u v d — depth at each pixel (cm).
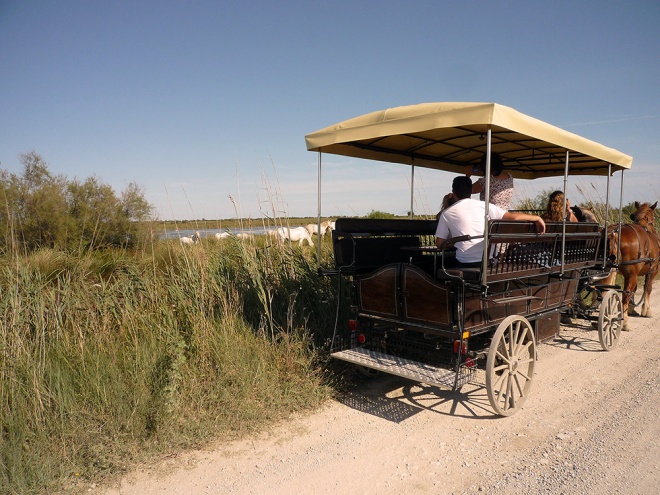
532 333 485
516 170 779
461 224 458
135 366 454
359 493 330
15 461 326
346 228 520
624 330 748
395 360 462
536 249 489
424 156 659
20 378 405
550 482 334
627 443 386
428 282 433
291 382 484
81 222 1149
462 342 416
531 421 439
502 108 390
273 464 368
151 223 841
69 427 378
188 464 366
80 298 547
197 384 450
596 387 514
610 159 592
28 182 1167
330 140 499
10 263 534
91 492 329
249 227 699
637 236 730
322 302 607
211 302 582
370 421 443
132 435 382
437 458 375
